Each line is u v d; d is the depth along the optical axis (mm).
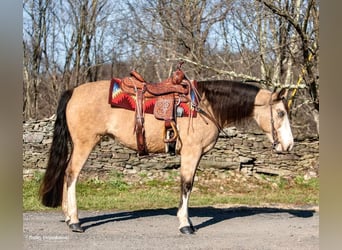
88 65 22344
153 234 6188
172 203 9273
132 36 16875
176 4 14211
